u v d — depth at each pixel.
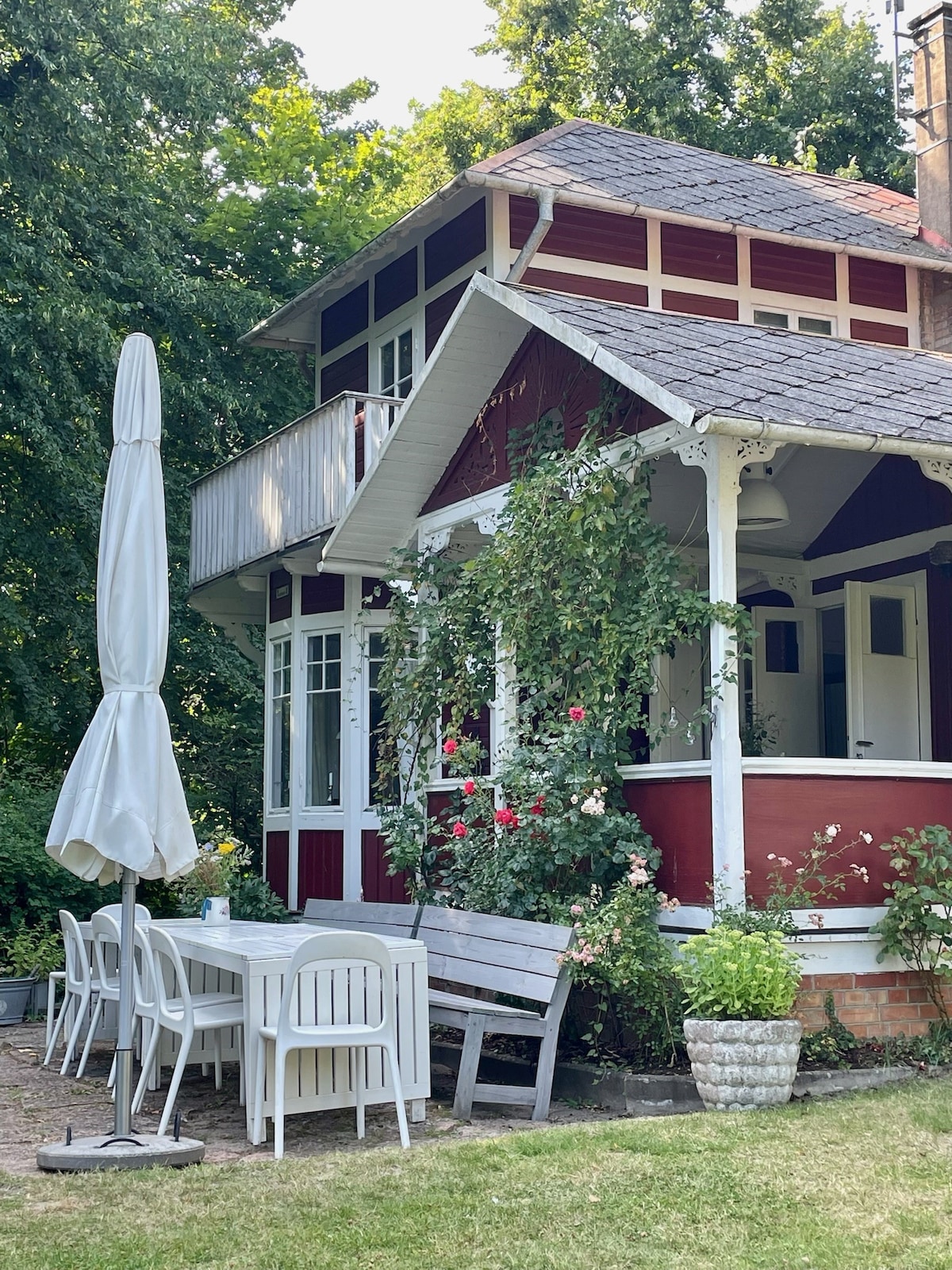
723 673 8.23
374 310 16.75
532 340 10.85
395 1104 7.82
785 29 30.69
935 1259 4.75
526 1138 6.59
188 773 23.25
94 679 20.34
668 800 8.73
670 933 8.50
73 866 6.99
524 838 8.86
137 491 7.05
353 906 10.32
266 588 16.66
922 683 11.97
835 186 18.14
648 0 29.69
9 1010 11.78
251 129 27.02
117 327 21.38
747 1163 5.98
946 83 16.59
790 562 12.96
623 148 16.66
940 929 8.19
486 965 8.54
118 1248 5.05
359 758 14.66
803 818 8.30
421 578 11.88
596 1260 4.86
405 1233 5.18
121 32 18.84
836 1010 8.22
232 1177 6.08
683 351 9.34
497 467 11.23
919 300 16.39
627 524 9.18
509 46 30.59
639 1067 8.09
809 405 8.51
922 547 11.73
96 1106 8.18
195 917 13.01
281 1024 6.80
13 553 18.83
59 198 17.89
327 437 13.98
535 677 9.75
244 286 22.94
